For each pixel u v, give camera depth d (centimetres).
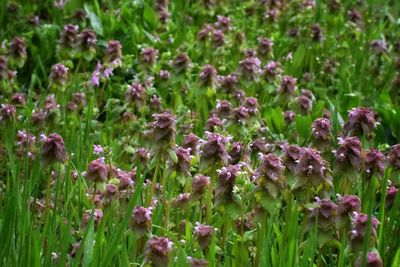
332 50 976
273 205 465
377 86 939
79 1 1002
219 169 494
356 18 1056
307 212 500
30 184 481
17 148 707
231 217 469
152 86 818
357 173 493
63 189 581
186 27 1005
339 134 630
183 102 835
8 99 802
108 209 507
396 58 959
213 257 461
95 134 722
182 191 616
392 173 527
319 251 494
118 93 839
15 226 483
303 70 975
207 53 904
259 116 715
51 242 469
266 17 1010
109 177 554
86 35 809
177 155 523
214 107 787
